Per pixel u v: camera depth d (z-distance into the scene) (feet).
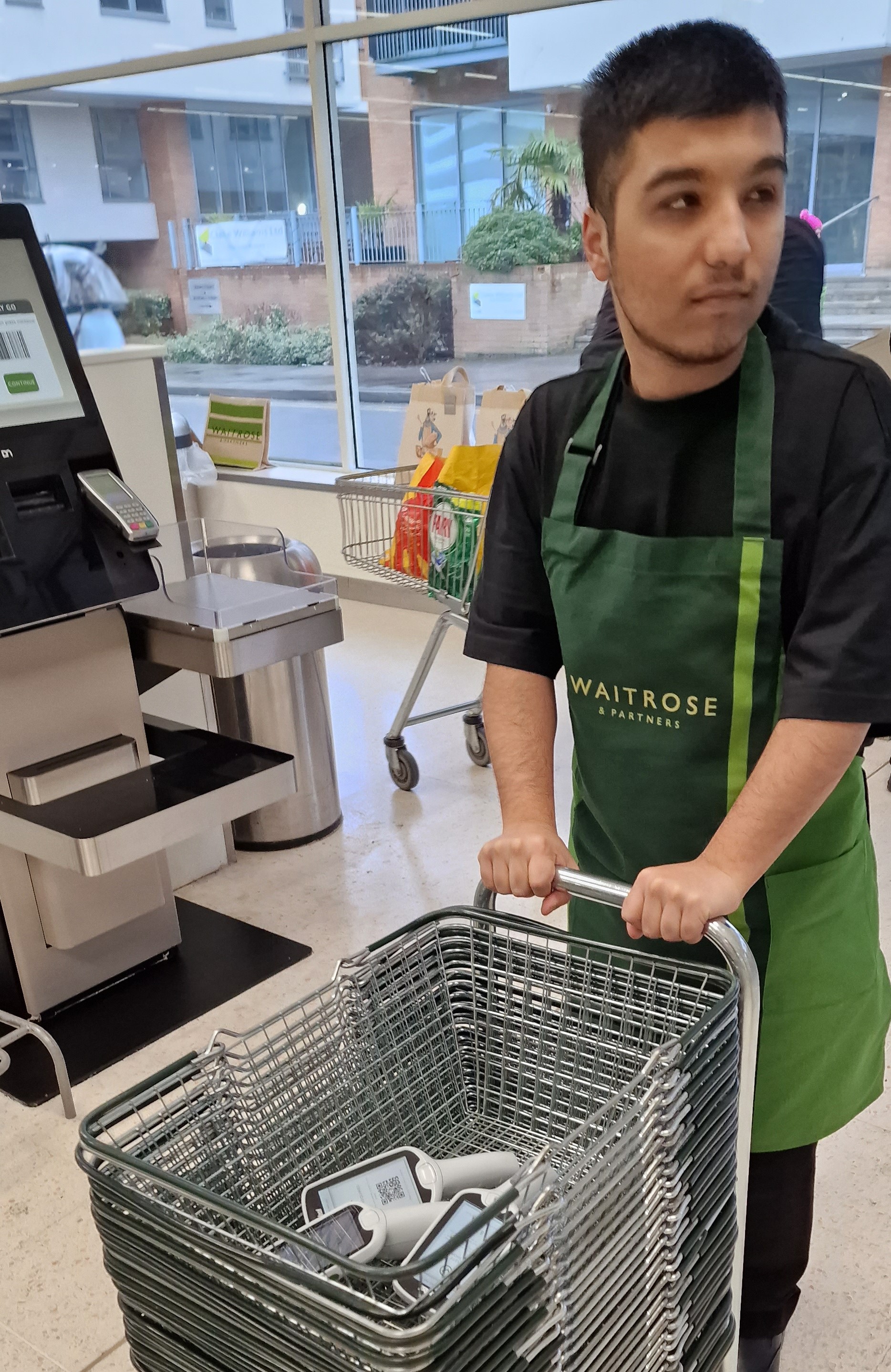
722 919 3.43
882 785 10.95
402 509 10.60
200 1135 3.38
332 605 7.73
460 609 10.13
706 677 3.62
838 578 3.31
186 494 19.13
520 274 15.90
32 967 7.73
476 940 4.03
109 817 6.38
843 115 12.81
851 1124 6.70
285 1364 2.66
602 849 4.30
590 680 3.89
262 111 17.60
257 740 10.11
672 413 3.52
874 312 13.28
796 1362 5.14
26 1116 7.07
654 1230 3.19
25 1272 5.90
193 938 8.96
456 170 16.05
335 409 18.74
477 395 17.06
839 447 3.30
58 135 20.16
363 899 9.43
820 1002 4.00
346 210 17.46
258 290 18.92
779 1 12.75
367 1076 3.84
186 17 17.80
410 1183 3.37
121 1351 5.39
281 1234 2.59
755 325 3.45
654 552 3.58
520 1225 2.65
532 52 14.65
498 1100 4.08
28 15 19.63
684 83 2.83
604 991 3.77
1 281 6.87
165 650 7.54
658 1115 3.08
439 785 11.48
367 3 15.94
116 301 20.84
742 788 3.70
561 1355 2.88
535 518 4.14
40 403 6.85
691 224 2.96
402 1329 2.47
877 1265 5.68
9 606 6.36
